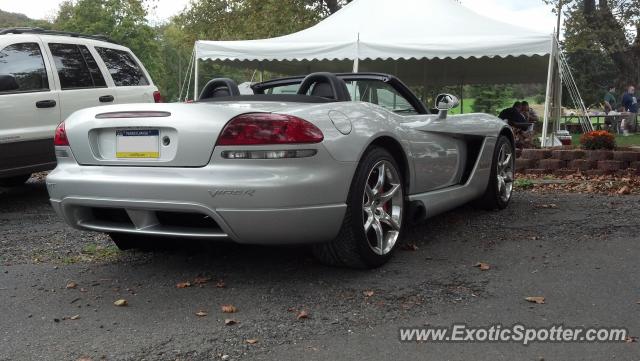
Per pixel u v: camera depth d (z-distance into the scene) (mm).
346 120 3383
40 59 6184
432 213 4242
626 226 4625
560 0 24281
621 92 25094
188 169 3102
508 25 11180
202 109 3186
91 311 3039
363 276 3480
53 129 6117
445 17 11500
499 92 27969
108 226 3428
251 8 26938
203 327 2775
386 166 3635
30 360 2469
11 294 3338
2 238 4781
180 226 3301
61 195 3467
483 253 3953
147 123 3227
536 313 2852
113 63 7117
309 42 11047
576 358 2373
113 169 3318
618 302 2971
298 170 3059
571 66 32562
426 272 3541
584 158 7844
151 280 3537
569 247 4047
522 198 6160
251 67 14367
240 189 2988
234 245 4219
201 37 29344
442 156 4434
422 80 18219
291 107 3264
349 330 2697
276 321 2824
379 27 11289
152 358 2457
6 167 5777
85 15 40250
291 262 3789
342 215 3264
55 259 4094
